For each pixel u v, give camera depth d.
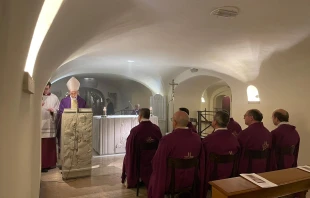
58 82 10.44
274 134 2.75
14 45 0.78
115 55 3.92
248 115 2.67
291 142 2.70
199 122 7.24
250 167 2.50
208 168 2.32
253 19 2.13
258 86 4.25
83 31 1.88
